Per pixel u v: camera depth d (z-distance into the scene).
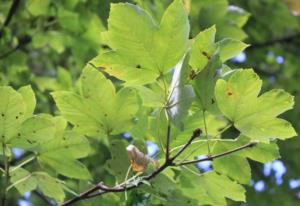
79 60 2.40
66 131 1.54
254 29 3.37
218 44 1.44
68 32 2.45
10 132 1.46
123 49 1.41
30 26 2.50
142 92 1.41
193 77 1.42
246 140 1.50
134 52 1.41
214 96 1.42
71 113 1.54
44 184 1.56
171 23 1.39
